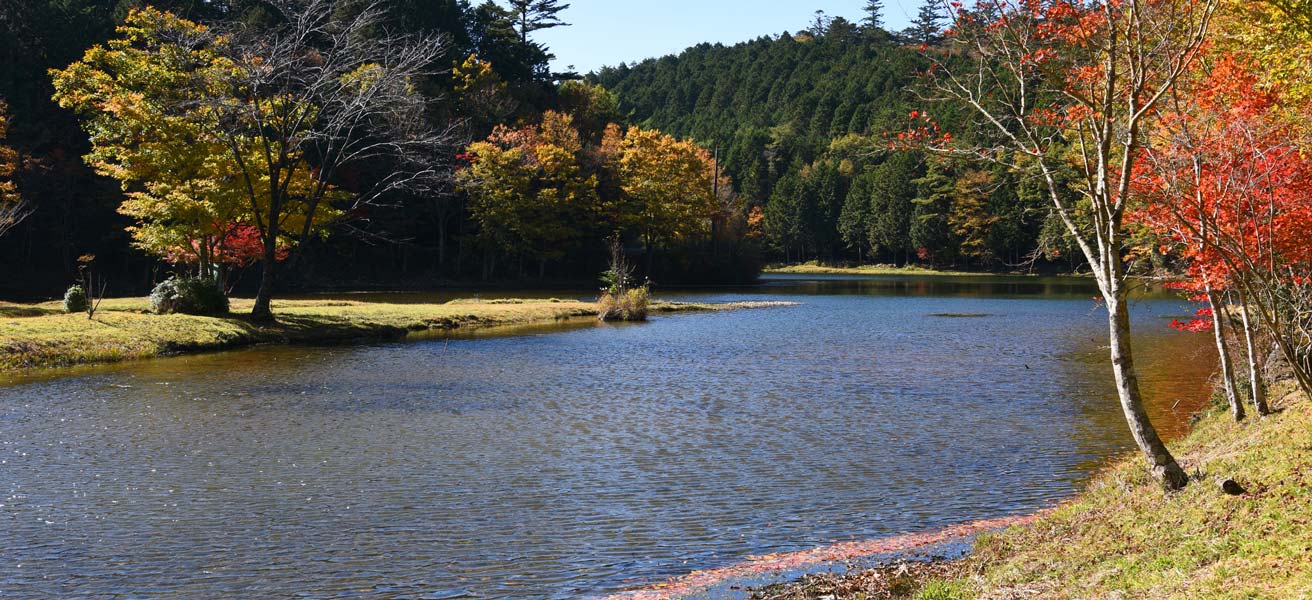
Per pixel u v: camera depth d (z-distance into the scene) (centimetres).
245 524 1208
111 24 7912
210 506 1288
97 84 3794
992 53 1148
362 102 3938
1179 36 1205
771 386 2467
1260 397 1388
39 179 6450
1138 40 1041
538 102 11256
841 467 1527
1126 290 1105
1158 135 1370
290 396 2252
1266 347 1697
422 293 7138
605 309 4919
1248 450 1171
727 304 6144
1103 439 1736
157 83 3762
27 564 1052
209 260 4416
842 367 2891
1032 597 854
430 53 4147
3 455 1591
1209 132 1272
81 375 2592
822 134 18112
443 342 3638
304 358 3053
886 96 16125
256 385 2428
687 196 9644
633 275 9544
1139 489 1137
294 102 3941
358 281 8244
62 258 7144
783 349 3441
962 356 3195
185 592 970
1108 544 964
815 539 1150
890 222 13462
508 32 11556
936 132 1300
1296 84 1318
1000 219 11375
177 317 3497
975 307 6044
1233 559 826
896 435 1792
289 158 4100
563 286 8606
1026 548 1031
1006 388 2425
